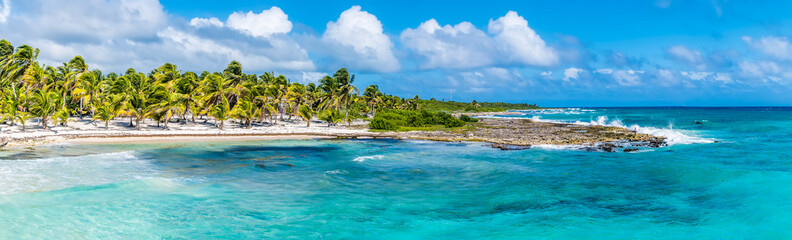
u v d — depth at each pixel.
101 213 18.03
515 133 64.75
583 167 31.00
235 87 72.94
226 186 24.20
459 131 68.94
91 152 38.47
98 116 60.34
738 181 23.20
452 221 17.56
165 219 17.47
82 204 19.36
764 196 19.55
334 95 89.31
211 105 72.44
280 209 19.31
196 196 21.61
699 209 18.44
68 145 44.22
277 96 78.56
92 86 73.31
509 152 40.62
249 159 35.66
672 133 60.03
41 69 71.69
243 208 19.44
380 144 49.41
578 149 42.44
